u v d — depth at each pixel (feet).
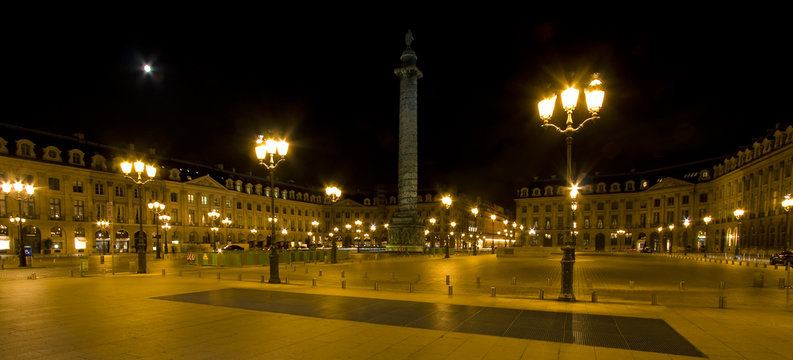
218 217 248.11
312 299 42.91
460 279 70.74
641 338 27.50
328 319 32.86
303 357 23.08
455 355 23.57
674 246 267.80
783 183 167.73
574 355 23.71
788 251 111.65
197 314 34.63
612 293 52.95
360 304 39.83
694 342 26.61
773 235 173.47
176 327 29.91
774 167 175.11
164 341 26.14
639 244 292.40
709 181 256.73
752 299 48.65
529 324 31.37
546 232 325.42
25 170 181.47
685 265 113.29
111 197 213.25
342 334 28.14
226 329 29.40
